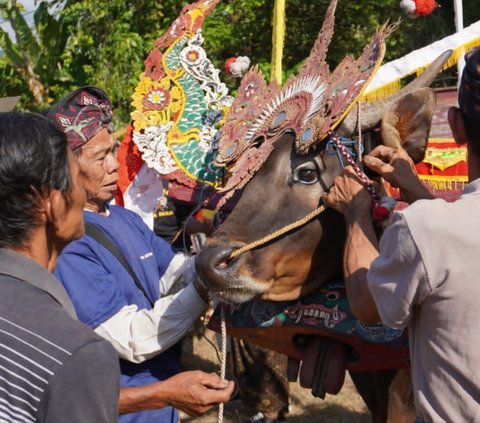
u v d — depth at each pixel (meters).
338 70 2.77
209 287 2.57
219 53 8.49
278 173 2.74
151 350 2.73
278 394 4.98
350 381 6.01
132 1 8.75
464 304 1.88
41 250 1.80
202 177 3.25
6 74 8.95
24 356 1.65
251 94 3.03
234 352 5.00
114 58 8.29
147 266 3.00
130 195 3.51
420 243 1.89
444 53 2.97
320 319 2.70
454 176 3.43
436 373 1.94
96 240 2.88
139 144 3.28
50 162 1.75
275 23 3.23
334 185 2.54
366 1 8.40
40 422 1.64
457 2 3.94
